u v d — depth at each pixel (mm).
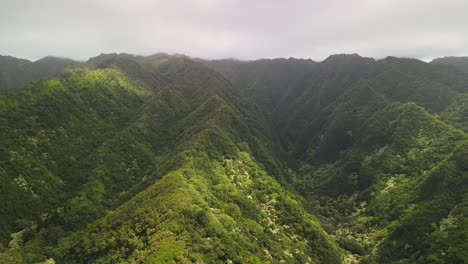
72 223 128625
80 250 103438
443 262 120188
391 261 136625
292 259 112500
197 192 111812
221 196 122312
